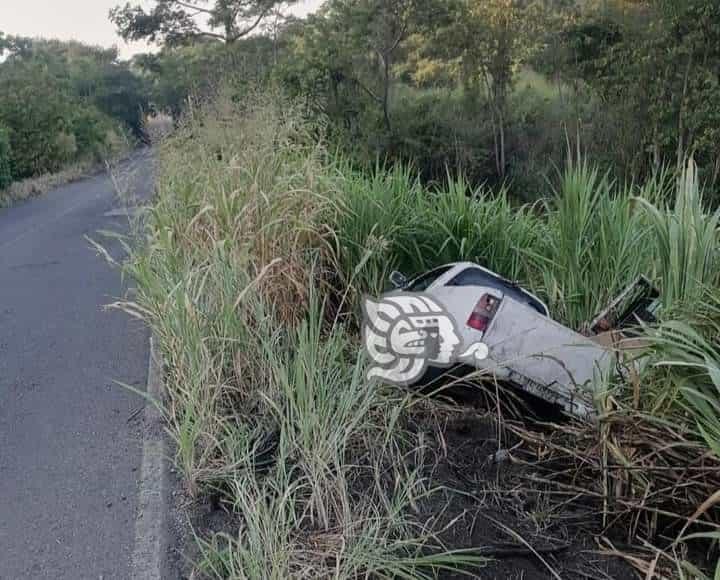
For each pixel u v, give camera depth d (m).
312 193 4.42
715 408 2.37
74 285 7.90
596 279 4.57
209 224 4.44
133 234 5.75
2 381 4.76
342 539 2.43
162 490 3.20
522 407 3.58
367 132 18.89
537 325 3.56
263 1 32.75
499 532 2.74
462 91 21.20
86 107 36.19
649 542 2.66
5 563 2.76
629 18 19.05
